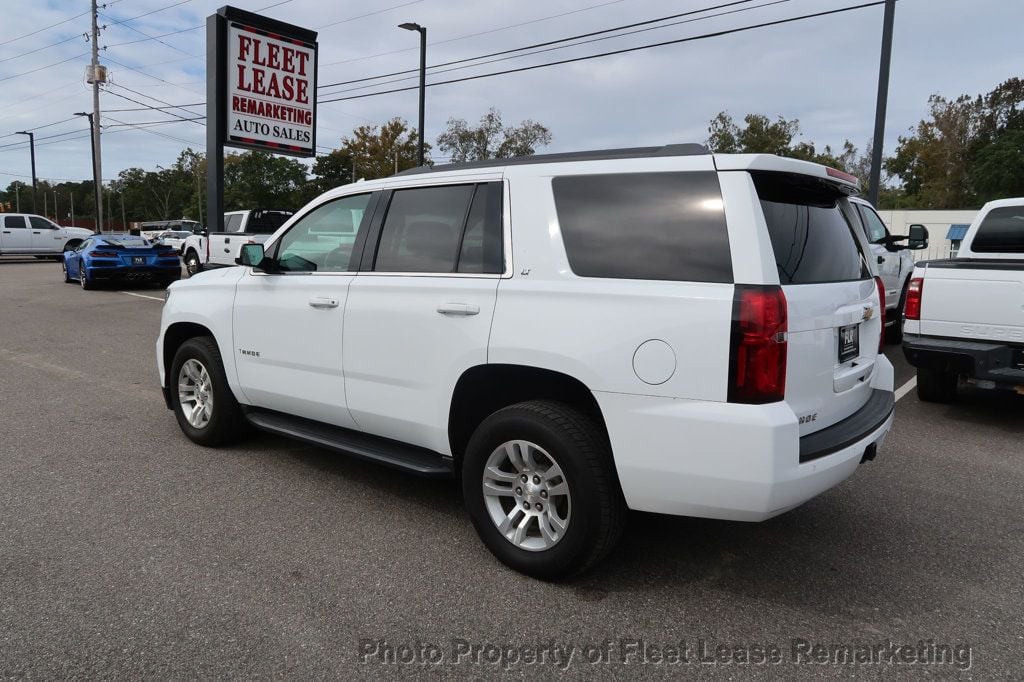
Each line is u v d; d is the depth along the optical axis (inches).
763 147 2060.8
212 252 698.2
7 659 103.7
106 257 669.9
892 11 535.8
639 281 117.6
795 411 114.5
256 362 182.4
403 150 2133.4
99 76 1332.4
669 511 117.7
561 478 125.0
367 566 134.3
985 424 241.3
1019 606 123.3
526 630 114.0
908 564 138.6
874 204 566.3
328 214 169.5
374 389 153.4
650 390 114.3
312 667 103.3
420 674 102.2
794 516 161.9
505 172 137.5
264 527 151.2
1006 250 284.0
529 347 125.1
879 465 198.2
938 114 2655.0
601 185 125.6
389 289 148.9
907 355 240.4
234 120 545.3
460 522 155.7
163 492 170.6
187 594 122.7
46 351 364.5
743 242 110.8
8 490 170.4
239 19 540.7
